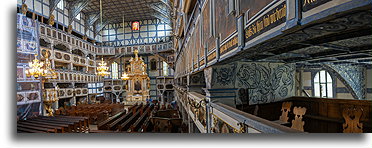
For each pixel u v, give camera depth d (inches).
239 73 262.4
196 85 337.1
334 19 51.4
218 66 180.4
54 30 735.1
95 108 666.2
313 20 52.3
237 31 107.0
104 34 1190.3
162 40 1112.2
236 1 109.3
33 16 663.1
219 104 165.8
